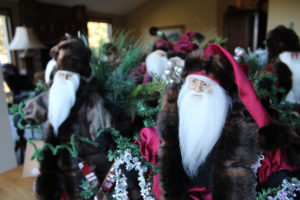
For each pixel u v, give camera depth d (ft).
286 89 3.41
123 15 14.82
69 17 12.03
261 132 1.73
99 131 2.47
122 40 3.59
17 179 3.10
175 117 1.96
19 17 10.67
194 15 13.47
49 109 2.50
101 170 2.55
